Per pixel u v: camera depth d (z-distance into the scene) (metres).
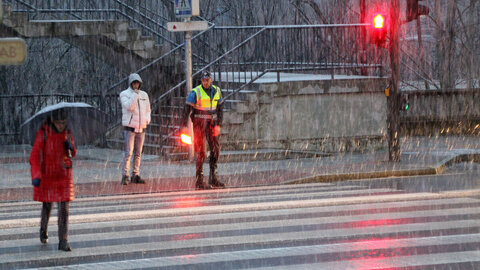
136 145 45.81
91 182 46.38
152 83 68.94
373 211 33.81
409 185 43.69
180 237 28.61
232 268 23.31
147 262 24.39
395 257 24.34
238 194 41.00
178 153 57.47
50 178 26.38
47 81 100.94
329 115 60.88
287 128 59.94
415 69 104.31
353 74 66.94
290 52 64.56
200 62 74.31
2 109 70.81
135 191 42.69
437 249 25.48
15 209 36.88
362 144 61.72
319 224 30.70
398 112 53.88
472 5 98.81
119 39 64.62
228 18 111.81
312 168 51.41
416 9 53.12
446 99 78.75
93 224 32.00
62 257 25.39
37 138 26.17
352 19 106.81
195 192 42.28
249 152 57.31
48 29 61.28
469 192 39.69
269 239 27.83
